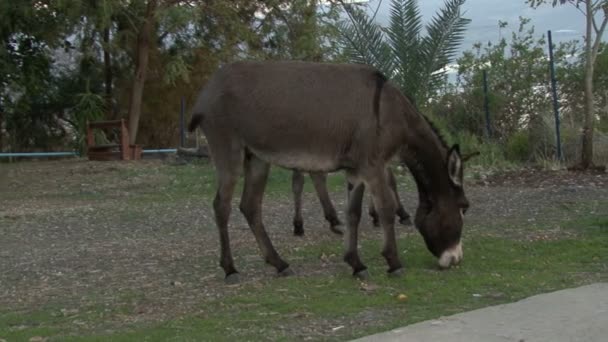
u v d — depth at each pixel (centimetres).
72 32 2186
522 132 1747
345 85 765
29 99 2392
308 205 1285
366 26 1331
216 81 782
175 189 1547
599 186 1361
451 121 1831
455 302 689
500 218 1103
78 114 2330
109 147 2166
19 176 1831
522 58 1842
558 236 963
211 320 653
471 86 1859
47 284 815
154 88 2453
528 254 875
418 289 733
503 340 577
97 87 2492
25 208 1365
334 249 930
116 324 660
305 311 670
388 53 1314
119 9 2073
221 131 770
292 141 759
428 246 818
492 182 1468
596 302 662
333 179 1528
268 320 649
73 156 2372
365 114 759
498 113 1816
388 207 771
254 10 2253
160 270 859
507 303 675
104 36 2258
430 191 805
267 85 761
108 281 817
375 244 948
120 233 1109
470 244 927
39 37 2158
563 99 1820
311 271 827
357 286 752
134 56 2373
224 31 2248
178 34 2309
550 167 1588
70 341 604
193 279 811
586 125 1577
